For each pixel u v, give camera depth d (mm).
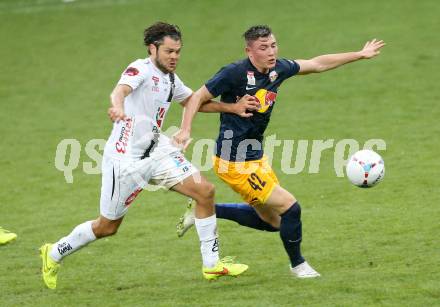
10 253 31438
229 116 25953
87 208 37906
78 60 68312
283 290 24547
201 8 80812
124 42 72000
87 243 26219
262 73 25828
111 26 77062
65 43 72938
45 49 71625
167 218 35625
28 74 65562
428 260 26797
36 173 44375
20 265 29719
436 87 56000
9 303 25047
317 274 25953
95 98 59125
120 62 66938
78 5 85000
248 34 25516
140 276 27688
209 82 25703
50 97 60031
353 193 37250
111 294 25609
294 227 25500
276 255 29406
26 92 61469
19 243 32906
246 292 24641
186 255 30141
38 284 27266
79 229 25969
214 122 52656
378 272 25797
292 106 54594
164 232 33469
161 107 25609
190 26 75375
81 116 55219
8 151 48688
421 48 64938
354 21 73000
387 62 62656
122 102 23922
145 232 33594
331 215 34094
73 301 24953
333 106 53875
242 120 25875
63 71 65812
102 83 62406
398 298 23047
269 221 27797
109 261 29797
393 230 31078
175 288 25875
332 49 65125
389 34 68688
